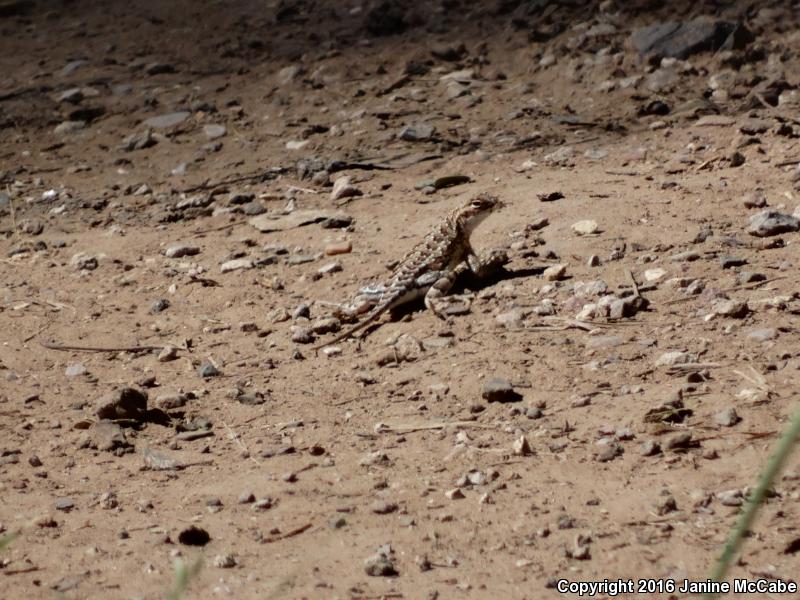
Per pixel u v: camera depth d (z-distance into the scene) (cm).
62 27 4497
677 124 2948
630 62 3372
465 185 2692
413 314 2047
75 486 1575
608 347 1778
